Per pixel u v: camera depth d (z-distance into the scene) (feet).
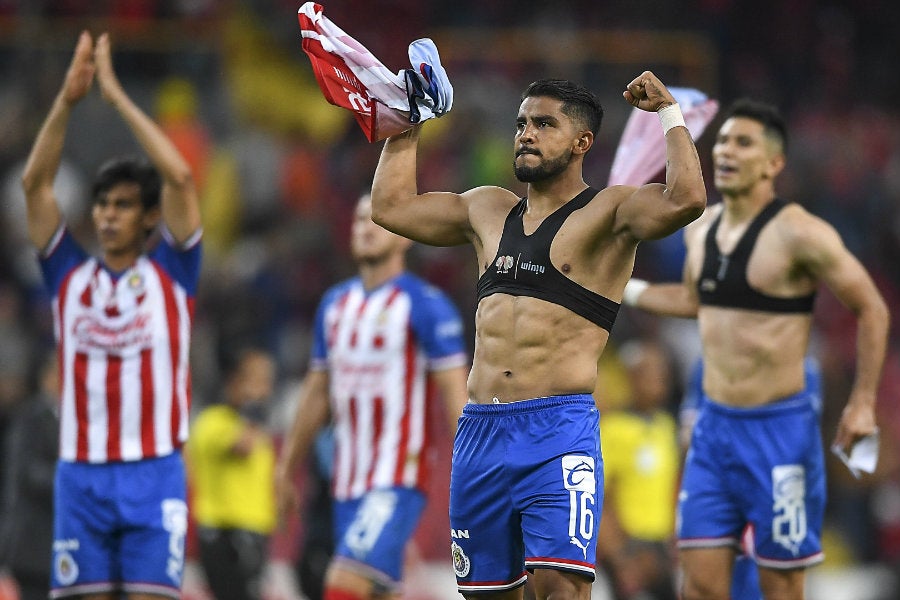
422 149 173.06
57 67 165.89
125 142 160.76
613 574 91.20
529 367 51.62
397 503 75.31
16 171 153.89
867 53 207.92
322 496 87.61
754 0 202.39
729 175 68.85
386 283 78.13
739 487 67.77
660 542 93.81
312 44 54.90
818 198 186.60
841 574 130.82
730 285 68.44
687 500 68.90
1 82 164.76
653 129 62.03
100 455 63.26
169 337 64.18
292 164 171.53
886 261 184.96
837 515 133.59
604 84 179.63
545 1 193.98
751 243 68.23
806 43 204.03
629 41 180.34
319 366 79.71
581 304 51.52
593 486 51.06
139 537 62.80
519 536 53.62
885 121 202.69
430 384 77.15
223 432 88.17
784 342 67.62
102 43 63.62
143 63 170.81
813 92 202.49
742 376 67.92
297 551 105.60
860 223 187.32
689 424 79.46
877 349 66.49
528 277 51.93
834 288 66.95
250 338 98.84
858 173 191.72
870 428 65.98
